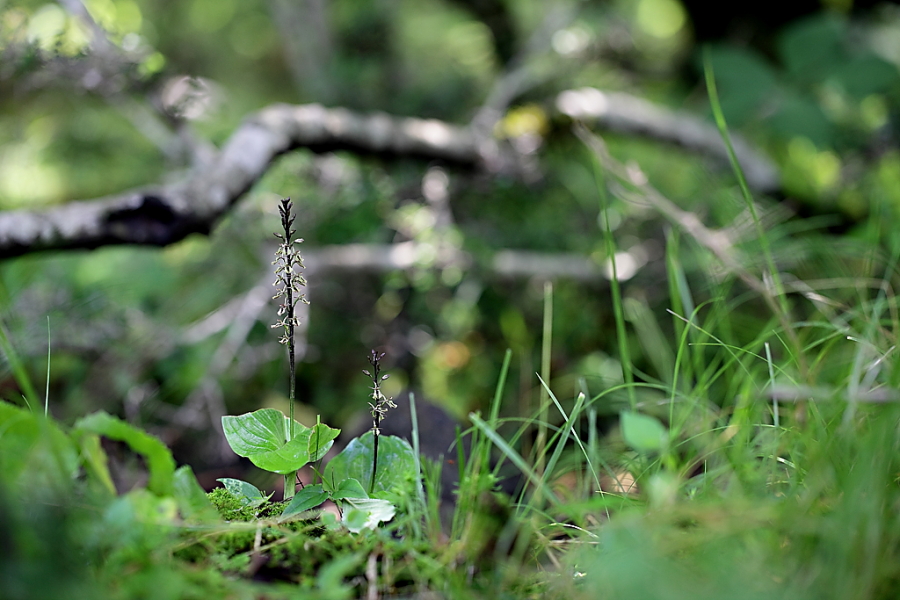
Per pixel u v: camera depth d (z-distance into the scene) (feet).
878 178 13.10
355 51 19.47
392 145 12.00
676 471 5.89
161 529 5.55
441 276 12.48
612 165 8.00
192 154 9.99
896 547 5.54
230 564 5.61
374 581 5.62
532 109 13.84
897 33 17.08
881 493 5.58
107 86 9.84
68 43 9.46
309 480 6.56
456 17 20.53
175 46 24.32
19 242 7.13
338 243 13.08
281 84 25.63
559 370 11.68
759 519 5.56
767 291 6.45
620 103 14.69
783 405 6.36
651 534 5.54
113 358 10.48
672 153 15.49
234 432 5.83
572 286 12.87
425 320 13.03
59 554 5.38
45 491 5.51
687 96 18.20
